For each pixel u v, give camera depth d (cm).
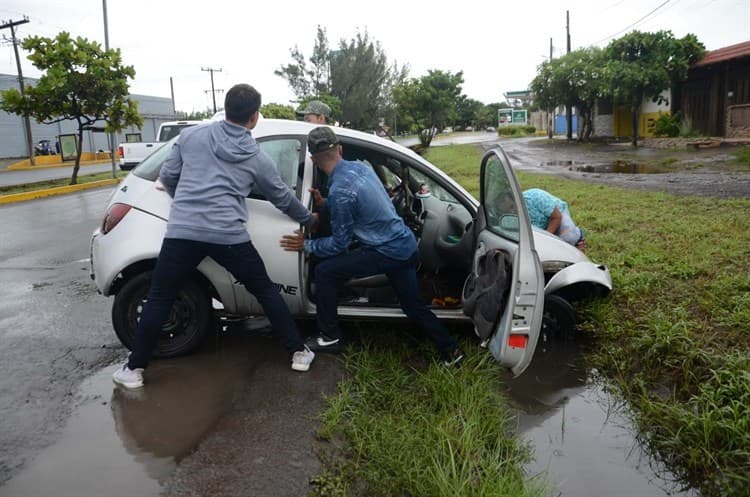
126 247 403
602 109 3381
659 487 306
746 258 611
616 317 484
